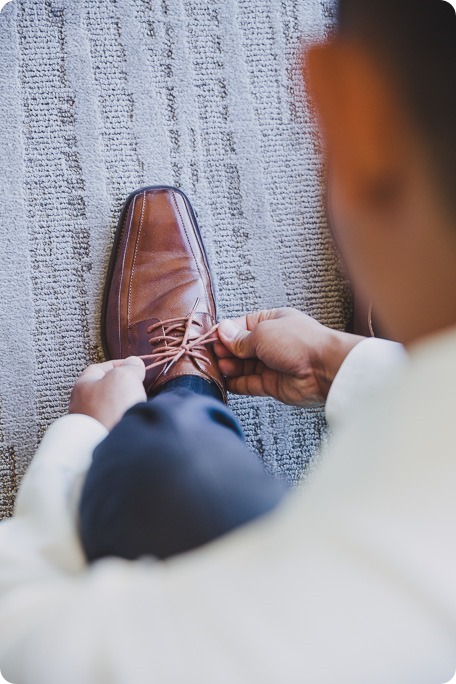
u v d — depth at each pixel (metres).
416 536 0.26
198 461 0.47
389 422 0.29
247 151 1.05
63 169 1.02
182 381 0.91
